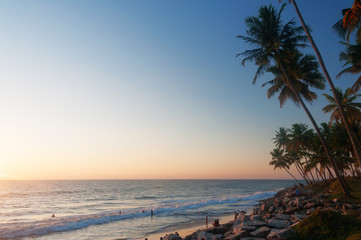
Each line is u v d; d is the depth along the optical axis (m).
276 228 14.09
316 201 23.14
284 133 63.59
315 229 11.22
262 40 27.44
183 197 86.12
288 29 27.22
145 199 81.19
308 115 25.12
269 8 27.67
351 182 39.06
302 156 56.38
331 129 47.47
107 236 28.58
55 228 33.00
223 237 16.48
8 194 104.12
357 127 41.47
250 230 14.13
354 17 17.19
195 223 35.38
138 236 28.23
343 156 47.53
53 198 88.12
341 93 37.62
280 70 28.98
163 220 38.53
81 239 27.48
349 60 24.88
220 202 61.47
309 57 29.39
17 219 44.12
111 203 70.56
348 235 10.16
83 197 91.06
